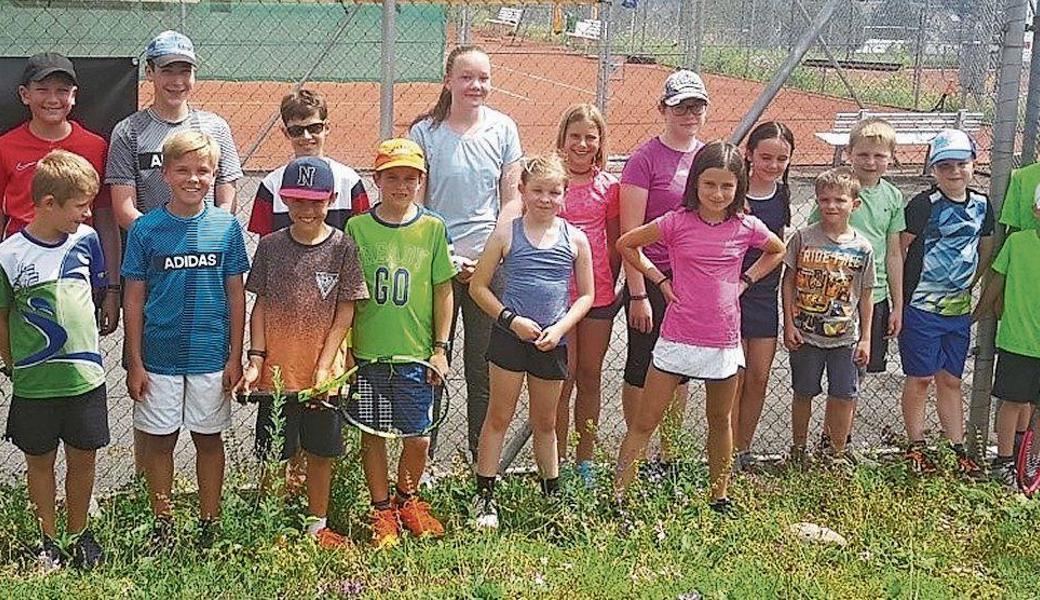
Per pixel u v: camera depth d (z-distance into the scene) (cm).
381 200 535
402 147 522
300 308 509
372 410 523
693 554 511
